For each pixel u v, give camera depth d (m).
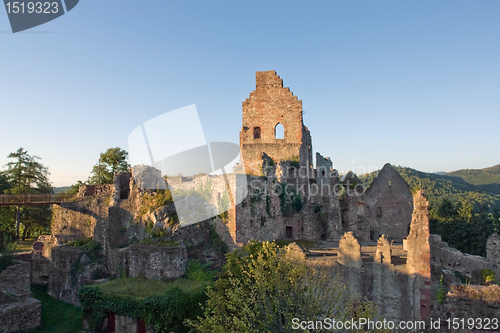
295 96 48.53
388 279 23.41
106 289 27.66
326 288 20.94
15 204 40.09
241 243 31.19
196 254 31.89
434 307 22.28
